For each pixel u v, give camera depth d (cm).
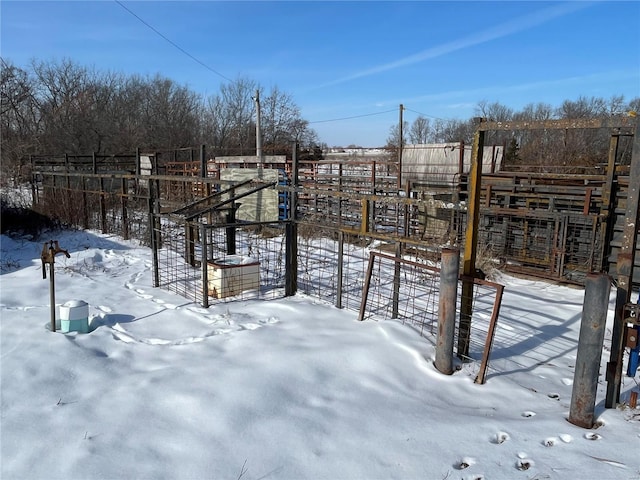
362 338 508
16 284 790
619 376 363
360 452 315
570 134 3006
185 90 4369
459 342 475
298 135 4591
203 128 4503
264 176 1516
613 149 798
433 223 1113
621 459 299
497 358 502
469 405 387
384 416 360
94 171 1442
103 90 4103
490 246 976
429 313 607
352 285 768
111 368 452
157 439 332
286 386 404
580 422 342
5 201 1489
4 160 2972
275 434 335
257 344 497
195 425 347
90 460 307
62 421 357
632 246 347
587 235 848
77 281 812
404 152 1898
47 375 434
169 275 851
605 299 328
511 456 307
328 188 1509
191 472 296
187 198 1596
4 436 338
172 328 573
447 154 1786
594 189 845
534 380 446
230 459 309
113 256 1050
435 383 423
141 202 1606
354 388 407
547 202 919
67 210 1445
